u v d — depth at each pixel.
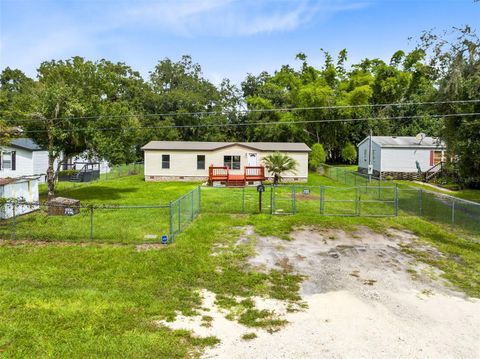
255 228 14.85
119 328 6.78
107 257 10.92
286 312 7.91
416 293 9.10
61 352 5.89
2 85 58.62
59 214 16.42
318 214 17.42
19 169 26.47
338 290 9.19
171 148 30.78
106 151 20.44
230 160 30.92
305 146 31.95
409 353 6.41
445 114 18.05
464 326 7.45
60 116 19.34
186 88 53.97
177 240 12.75
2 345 6.04
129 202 20.11
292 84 50.44
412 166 32.47
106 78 26.53
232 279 9.64
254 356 6.18
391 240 13.67
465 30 16.80
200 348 6.36
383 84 47.88
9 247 11.77
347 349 6.49
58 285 8.88
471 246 13.02
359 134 47.31
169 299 8.29
